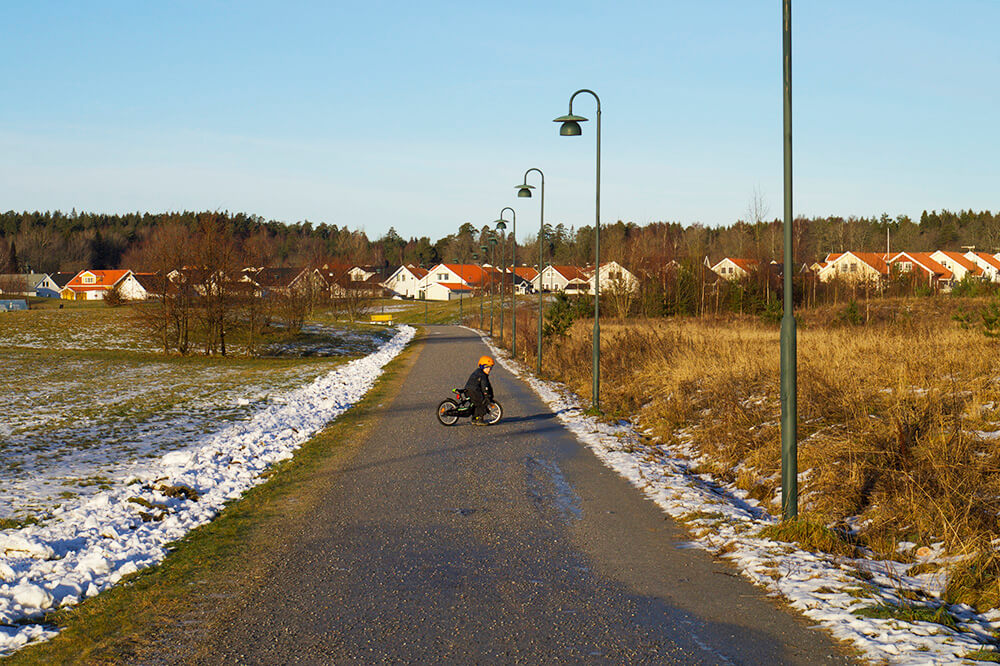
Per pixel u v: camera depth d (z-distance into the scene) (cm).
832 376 1323
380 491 992
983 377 1218
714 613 563
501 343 4422
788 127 762
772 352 1894
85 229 17375
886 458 885
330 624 547
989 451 866
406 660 484
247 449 1302
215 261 4591
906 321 2512
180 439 1511
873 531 739
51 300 9662
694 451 1230
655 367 2017
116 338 5141
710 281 6178
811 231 13462
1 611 572
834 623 531
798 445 1045
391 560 703
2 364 3625
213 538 782
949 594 588
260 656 493
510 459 1210
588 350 2652
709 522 816
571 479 1062
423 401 1992
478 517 860
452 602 592
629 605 582
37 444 1447
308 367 3716
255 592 618
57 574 662
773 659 479
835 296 5759
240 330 5106
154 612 574
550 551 729
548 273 11962
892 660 465
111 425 1714
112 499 935
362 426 1576
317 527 820
